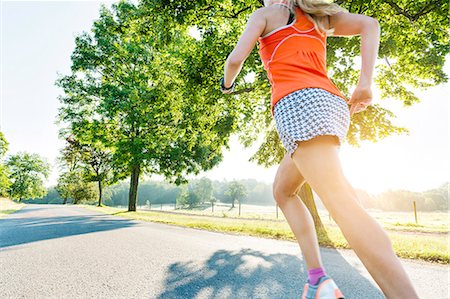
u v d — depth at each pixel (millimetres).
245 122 12938
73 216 14594
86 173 37406
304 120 1182
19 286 2824
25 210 22297
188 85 11273
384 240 1039
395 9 8898
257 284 2932
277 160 11656
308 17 1410
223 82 1479
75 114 23562
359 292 2754
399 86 11125
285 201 1516
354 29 1362
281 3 1460
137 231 7512
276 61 1371
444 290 2787
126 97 21297
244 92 11836
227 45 10984
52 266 3617
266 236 6910
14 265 3674
